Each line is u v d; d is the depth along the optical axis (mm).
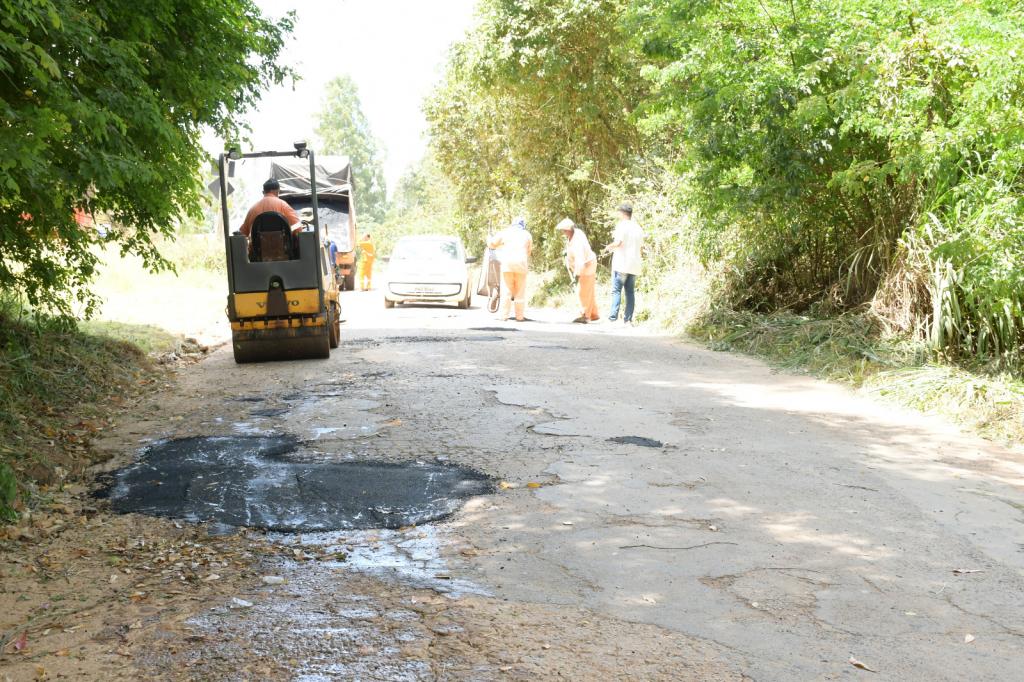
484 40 22391
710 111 12008
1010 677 3297
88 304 9867
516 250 16922
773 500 5449
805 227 12531
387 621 3729
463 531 4867
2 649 3520
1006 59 8500
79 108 6340
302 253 10977
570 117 23141
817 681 3238
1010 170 8938
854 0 10695
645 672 3291
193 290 21844
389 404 8266
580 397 8625
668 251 17391
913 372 8961
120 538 4805
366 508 5285
